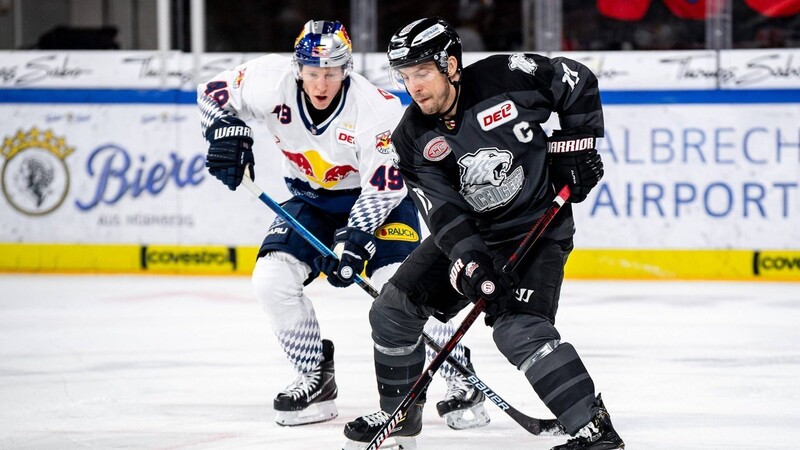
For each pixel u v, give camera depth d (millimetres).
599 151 15961
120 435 8156
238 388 9766
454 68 6465
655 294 14570
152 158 16688
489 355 10992
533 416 8648
